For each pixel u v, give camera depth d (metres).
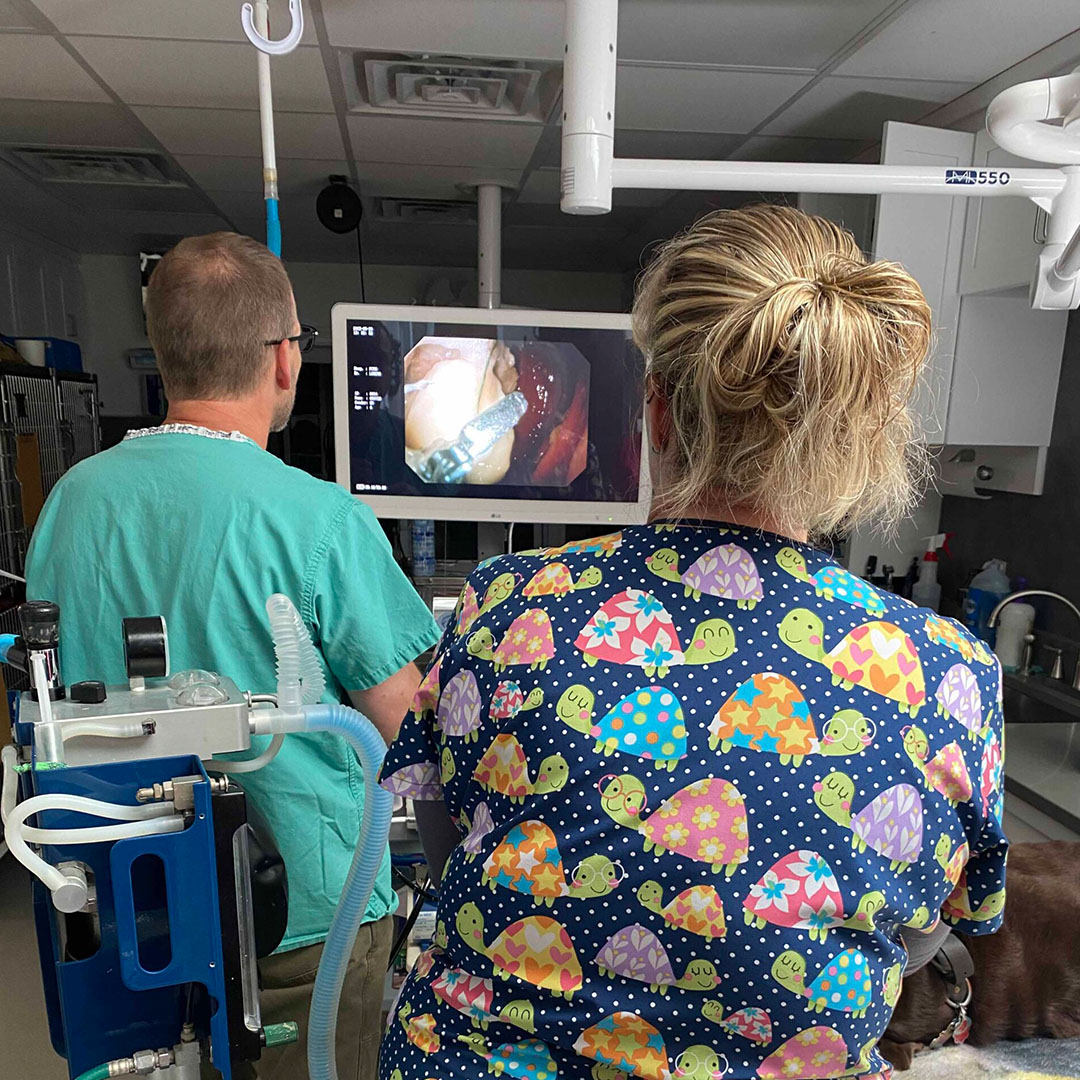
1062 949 1.58
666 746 0.53
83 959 0.63
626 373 1.74
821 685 0.53
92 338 4.91
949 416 2.23
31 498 2.70
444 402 1.72
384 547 1.06
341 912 0.89
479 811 0.59
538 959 0.55
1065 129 1.08
